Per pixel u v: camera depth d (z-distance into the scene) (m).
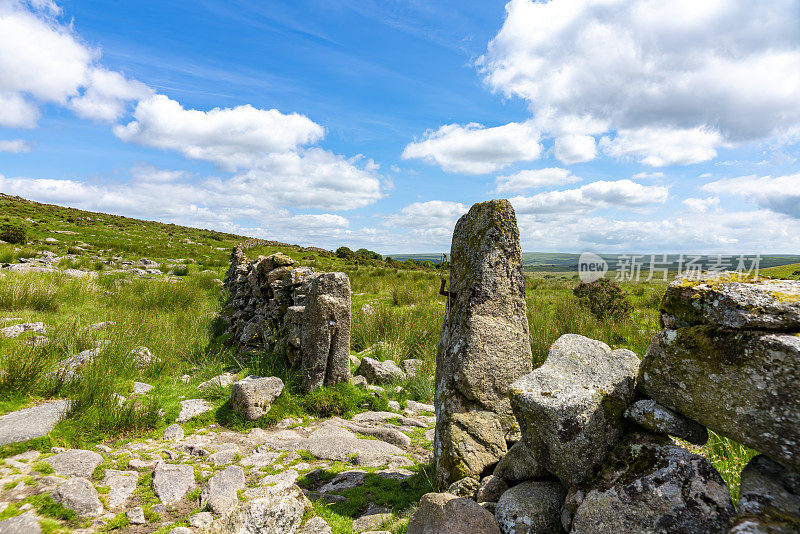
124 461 4.34
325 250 59.59
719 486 2.00
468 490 3.12
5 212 53.03
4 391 5.16
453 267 4.50
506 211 4.15
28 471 3.71
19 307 10.77
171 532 3.09
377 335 10.88
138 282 16.91
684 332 2.17
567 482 2.50
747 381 1.88
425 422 6.56
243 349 9.25
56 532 3.01
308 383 6.97
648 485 2.11
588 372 2.76
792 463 1.76
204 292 16.92
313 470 4.53
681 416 2.26
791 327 1.82
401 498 3.91
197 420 5.77
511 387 2.69
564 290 20.50
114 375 6.53
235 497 3.71
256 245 56.78
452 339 4.10
